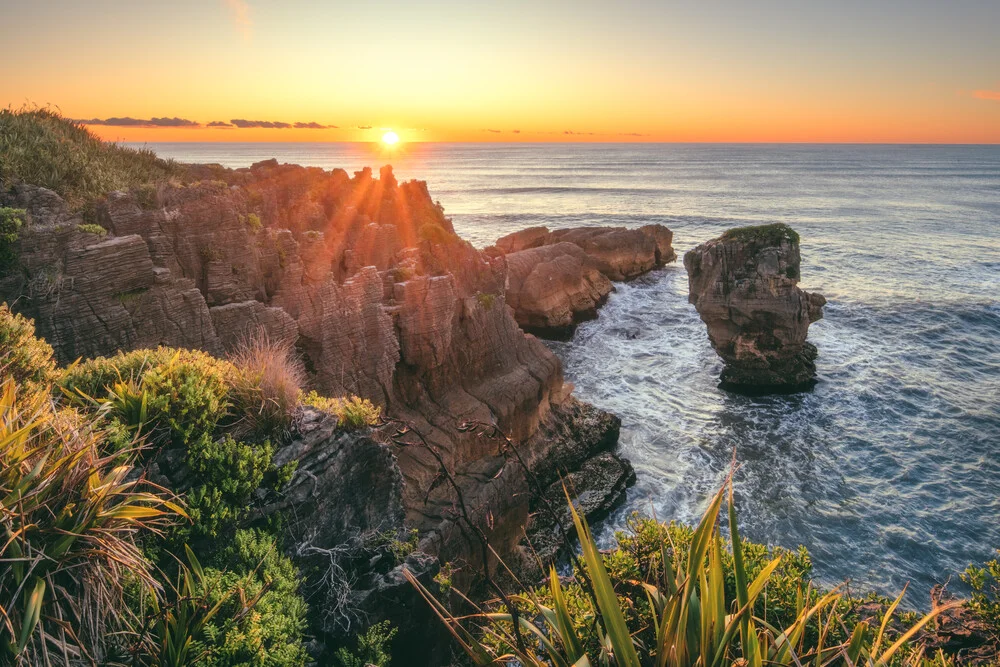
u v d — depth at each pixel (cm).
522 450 2052
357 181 2319
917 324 4044
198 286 1459
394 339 1758
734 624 277
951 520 2052
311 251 1698
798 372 3064
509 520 1705
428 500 1560
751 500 2159
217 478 624
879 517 2066
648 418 2769
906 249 6825
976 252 6612
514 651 362
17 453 393
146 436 560
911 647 454
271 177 2067
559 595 298
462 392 1964
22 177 1262
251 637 477
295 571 647
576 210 11275
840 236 7862
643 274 5522
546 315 3916
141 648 415
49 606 372
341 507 762
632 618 390
